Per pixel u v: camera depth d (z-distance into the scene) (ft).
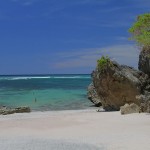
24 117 116.37
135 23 116.57
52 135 76.84
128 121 95.30
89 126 89.40
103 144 63.87
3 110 138.51
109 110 140.97
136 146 61.26
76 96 232.12
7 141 68.80
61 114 123.54
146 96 120.67
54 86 377.71
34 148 60.85
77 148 60.44
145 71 142.51
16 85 410.31
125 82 132.46
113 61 137.59
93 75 146.41
